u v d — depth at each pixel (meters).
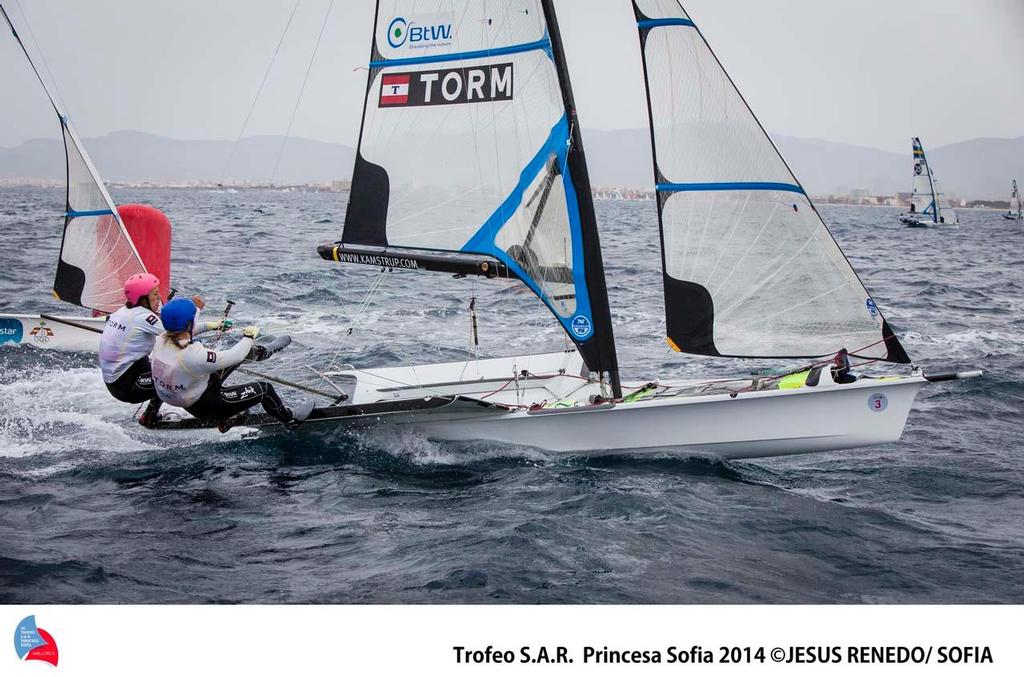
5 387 19.05
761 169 13.49
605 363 14.90
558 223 14.55
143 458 15.27
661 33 13.62
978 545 12.22
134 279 14.34
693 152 13.72
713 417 14.41
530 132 14.49
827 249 13.47
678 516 12.81
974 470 15.47
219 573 11.10
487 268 15.08
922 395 20.36
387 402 14.91
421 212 15.52
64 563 11.14
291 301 31.83
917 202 104.44
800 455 16.25
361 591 10.62
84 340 21.84
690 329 14.12
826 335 13.74
